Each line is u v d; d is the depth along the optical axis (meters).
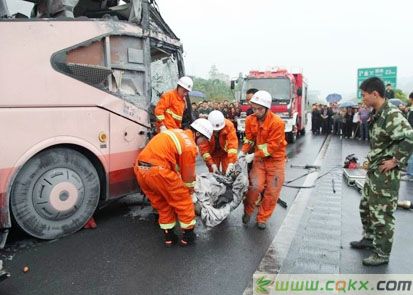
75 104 4.42
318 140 16.36
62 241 4.38
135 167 4.27
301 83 17.38
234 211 5.57
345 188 7.04
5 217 3.98
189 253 4.05
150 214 5.42
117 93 4.87
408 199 6.32
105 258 3.93
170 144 4.00
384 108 3.57
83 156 4.58
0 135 3.88
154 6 5.75
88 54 4.60
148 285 3.37
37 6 4.88
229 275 3.56
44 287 3.33
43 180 4.28
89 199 4.68
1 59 3.90
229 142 5.28
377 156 3.65
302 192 6.73
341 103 19.05
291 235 4.59
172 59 6.18
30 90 4.08
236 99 15.95
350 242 4.27
